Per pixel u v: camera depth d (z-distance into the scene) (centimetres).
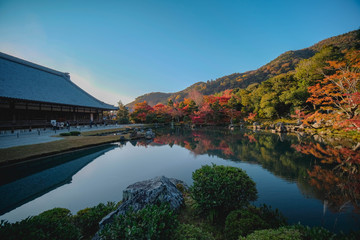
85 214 374
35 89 2570
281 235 229
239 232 277
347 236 235
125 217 246
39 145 1236
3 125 1850
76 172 818
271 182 632
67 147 1222
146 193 354
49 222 246
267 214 351
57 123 2409
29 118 2336
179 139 1938
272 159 973
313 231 235
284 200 487
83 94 3612
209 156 1095
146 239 213
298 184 609
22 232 207
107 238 222
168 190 396
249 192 416
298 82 3325
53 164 952
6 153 988
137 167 893
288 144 1428
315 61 2872
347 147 1238
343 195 514
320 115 2094
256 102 4031
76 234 264
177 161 1001
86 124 3216
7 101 2091
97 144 1461
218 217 377
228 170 439
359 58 1734
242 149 1277
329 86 2002
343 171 745
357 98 1639
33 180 718
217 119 4178
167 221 250
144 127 3716
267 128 2972
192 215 390
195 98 6781
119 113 5181
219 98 4759
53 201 537
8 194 586
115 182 692
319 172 736
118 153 1235
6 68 2584
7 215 464
